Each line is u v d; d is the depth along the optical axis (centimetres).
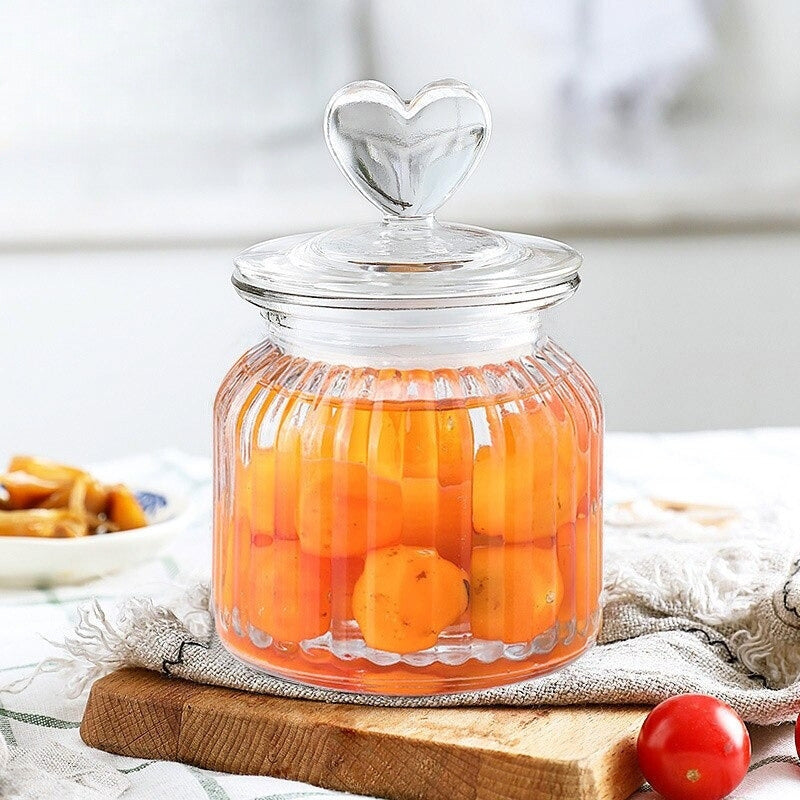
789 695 75
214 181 179
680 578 81
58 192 177
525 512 75
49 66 174
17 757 75
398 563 74
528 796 72
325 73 177
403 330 75
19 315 179
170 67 176
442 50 178
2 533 90
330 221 180
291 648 75
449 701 75
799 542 84
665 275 184
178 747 76
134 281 179
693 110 180
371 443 74
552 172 182
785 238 183
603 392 189
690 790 72
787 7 176
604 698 75
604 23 177
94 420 183
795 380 188
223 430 78
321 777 74
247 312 181
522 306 75
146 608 80
